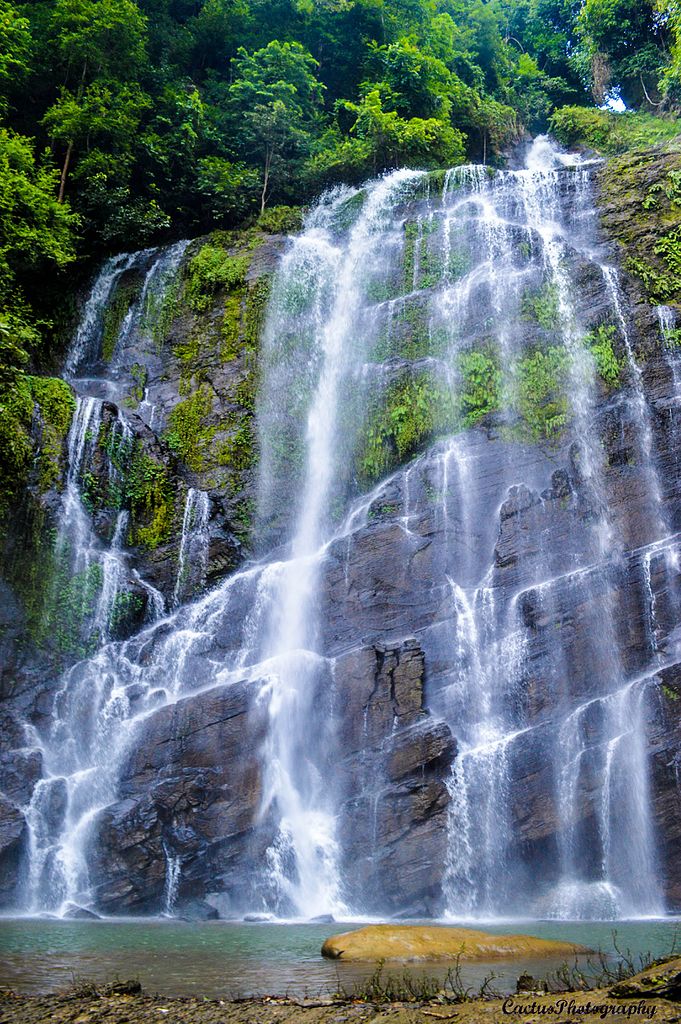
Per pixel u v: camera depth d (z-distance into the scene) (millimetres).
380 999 5793
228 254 25422
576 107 38125
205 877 13641
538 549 17984
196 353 24031
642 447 18891
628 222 23688
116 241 27188
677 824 14430
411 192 26438
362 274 24672
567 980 6336
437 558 18234
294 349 23672
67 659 17594
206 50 34938
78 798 14805
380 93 32812
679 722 15102
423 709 15711
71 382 24688
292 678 16359
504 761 15016
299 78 31828
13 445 18812
